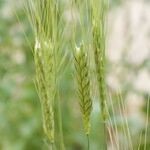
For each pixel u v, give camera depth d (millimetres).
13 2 646
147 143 781
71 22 444
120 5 1101
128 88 1008
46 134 446
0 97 1024
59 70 457
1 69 1057
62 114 1004
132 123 904
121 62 1047
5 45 1066
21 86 1048
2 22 1047
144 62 1047
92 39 439
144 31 1115
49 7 434
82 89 445
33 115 1015
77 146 1021
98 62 438
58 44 448
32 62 1070
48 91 442
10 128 1017
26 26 1000
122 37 1097
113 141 451
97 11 437
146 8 1155
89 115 451
